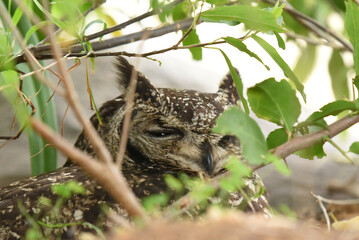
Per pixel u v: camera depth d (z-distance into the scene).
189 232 4.00
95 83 18.59
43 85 9.97
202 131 9.20
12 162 15.11
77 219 7.59
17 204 7.73
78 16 7.81
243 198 8.45
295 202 13.37
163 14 10.34
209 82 21.33
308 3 14.28
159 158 9.22
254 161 5.78
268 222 4.16
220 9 7.11
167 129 9.16
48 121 9.99
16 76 8.65
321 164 16.20
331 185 14.11
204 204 7.77
